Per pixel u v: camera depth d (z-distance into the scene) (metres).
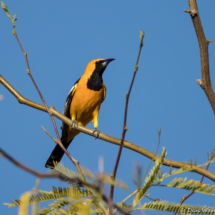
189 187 3.97
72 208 3.55
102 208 3.64
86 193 3.69
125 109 3.88
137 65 3.82
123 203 3.76
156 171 3.90
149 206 3.89
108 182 2.88
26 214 2.14
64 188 3.74
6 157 2.10
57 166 3.79
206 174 6.56
